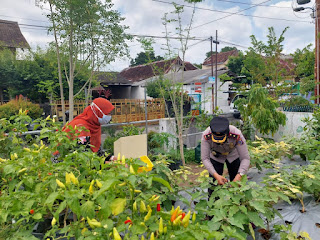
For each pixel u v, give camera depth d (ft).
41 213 6.36
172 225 5.24
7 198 6.39
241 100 30.68
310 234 10.10
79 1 26.43
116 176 5.43
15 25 86.48
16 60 62.49
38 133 14.51
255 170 18.22
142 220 5.44
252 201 8.76
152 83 71.51
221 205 8.57
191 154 28.19
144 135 10.39
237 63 103.65
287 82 38.70
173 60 27.71
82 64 31.19
